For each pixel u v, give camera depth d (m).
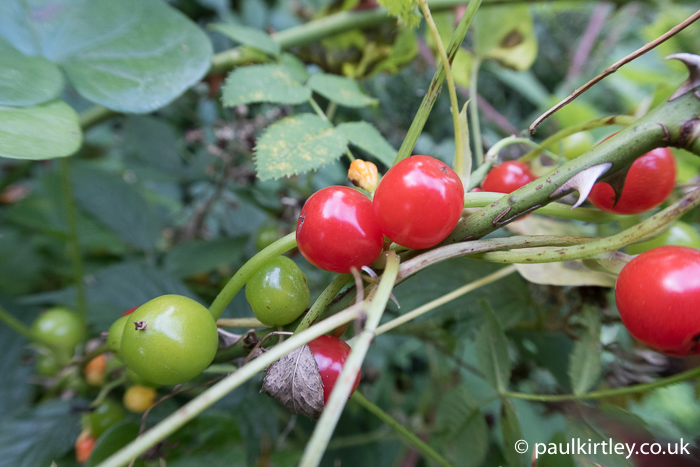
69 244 0.14
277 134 0.08
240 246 0.12
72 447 0.08
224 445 0.08
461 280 0.09
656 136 0.05
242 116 0.13
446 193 0.05
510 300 0.10
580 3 0.15
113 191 0.14
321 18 0.13
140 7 0.09
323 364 0.05
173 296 0.06
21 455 0.08
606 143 0.05
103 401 0.09
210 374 0.09
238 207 0.15
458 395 0.08
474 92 0.10
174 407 0.08
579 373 0.08
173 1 0.20
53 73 0.08
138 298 0.11
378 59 0.13
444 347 0.12
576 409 0.07
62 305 0.13
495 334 0.08
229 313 0.10
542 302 0.10
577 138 0.09
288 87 0.09
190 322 0.06
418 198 0.05
